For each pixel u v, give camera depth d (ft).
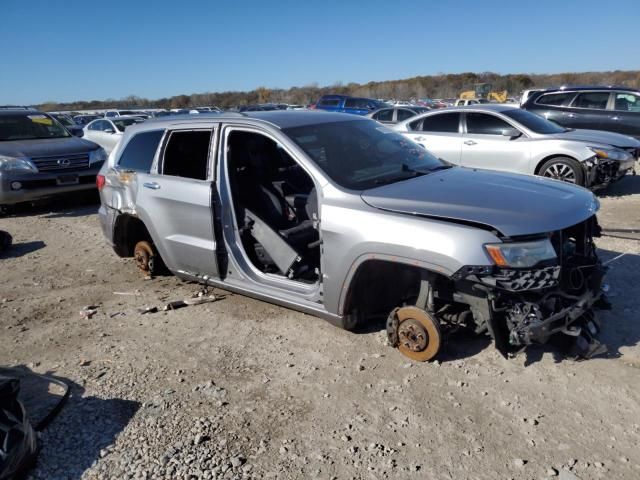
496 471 8.93
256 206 15.34
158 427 10.46
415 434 9.93
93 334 14.79
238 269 14.82
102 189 18.67
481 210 11.11
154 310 16.10
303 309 13.53
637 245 19.83
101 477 9.18
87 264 21.22
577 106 41.34
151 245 18.49
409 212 11.47
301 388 11.59
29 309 16.79
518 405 10.58
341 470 9.14
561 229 10.88
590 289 11.91
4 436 8.72
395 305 13.24
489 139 30.42
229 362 12.86
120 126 51.37
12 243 24.79
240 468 9.28
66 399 11.38
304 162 13.33
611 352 12.23
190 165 16.01
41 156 29.99
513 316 10.82
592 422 10.00
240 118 14.93
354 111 72.08
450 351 12.64
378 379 11.73
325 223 12.35
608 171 28.09
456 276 10.62
